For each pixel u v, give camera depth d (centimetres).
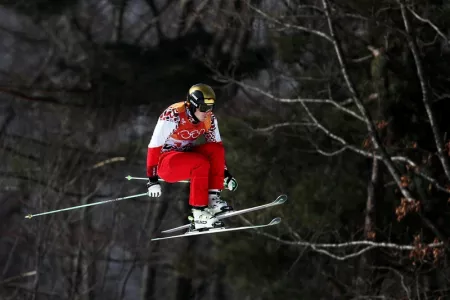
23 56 7188
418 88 4300
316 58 4641
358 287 4325
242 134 4650
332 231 4353
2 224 6488
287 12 4516
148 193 1992
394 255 4153
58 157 5481
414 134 4328
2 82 6550
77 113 5847
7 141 5962
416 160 4331
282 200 2025
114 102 5697
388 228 4456
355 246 4516
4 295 5338
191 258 5288
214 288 6688
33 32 6888
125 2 6481
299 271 4625
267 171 4597
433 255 4241
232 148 4631
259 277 4591
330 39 4134
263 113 4734
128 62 5412
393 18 4234
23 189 5494
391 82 4284
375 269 4412
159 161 1988
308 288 4588
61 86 6153
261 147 4619
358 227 4509
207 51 5397
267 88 5041
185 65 5325
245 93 5256
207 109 1930
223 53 5366
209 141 2034
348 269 4591
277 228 4541
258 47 5256
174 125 1953
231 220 4675
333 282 4547
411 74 4284
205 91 1923
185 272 5266
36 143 5744
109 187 6359
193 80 5362
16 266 6500
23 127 6588
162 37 5572
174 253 6106
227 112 5194
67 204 5444
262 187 4588
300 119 4591
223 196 4625
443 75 4272
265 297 4603
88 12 6188
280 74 4875
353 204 4509
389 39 4331
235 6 4816
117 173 6328
